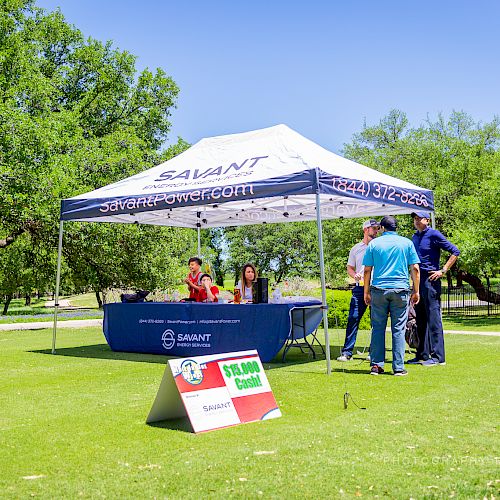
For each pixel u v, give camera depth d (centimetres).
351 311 1032
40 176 2103
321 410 638
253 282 1029
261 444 507
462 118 4059
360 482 409
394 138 4197
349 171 1004
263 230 4766
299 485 405
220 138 1195
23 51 2645
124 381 837
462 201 2484
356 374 863
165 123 3438
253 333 998
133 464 460
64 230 2169
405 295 848
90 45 3284
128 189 1133
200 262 1212
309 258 4619
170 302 1165
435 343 953
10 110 2155
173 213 1420
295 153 992
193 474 430
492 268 2359
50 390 779
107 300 2991
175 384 574
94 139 2786
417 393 719
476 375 843
